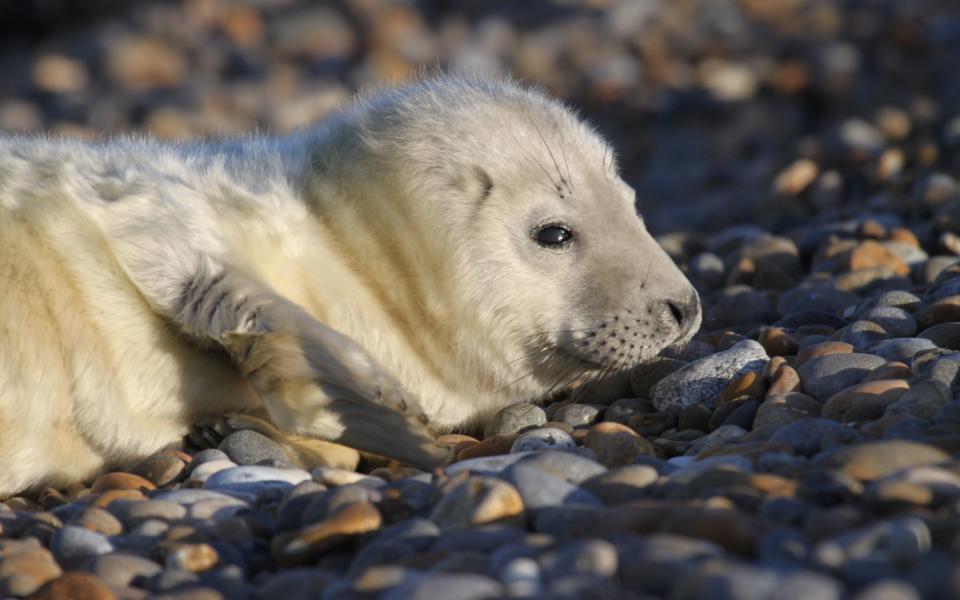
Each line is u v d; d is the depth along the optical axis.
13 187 10.62
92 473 10.59
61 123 33.69
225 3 40.31
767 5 38.41
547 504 8.04
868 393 9.69
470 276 11.41
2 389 9.95
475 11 40.66
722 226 23.30
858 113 30.47
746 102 32.06
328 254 11.34
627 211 11.95
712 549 6.90
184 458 10.31
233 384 10.87
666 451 10.07
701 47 35.75
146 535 8.48
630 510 7.53
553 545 7.29
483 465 9.03
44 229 10.40
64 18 40.31
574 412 11.30
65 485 10.50
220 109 33.97
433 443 10.10
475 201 11.48
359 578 7.14
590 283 11.51
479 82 12.64
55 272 10.30
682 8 39.56
